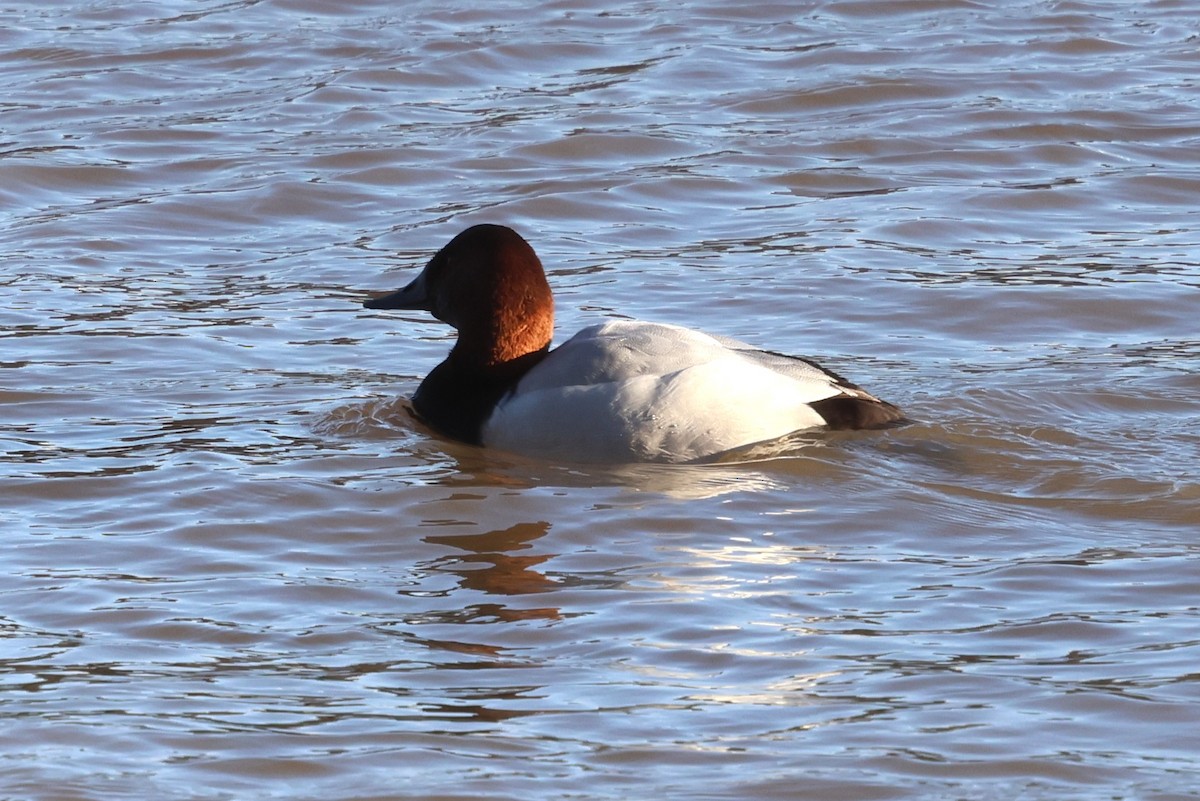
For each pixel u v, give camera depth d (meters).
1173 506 10.12
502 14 23.06
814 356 13.19
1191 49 21.53
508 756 7.18
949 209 16.67
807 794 6.86
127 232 16.23
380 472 10.77
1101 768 7.05
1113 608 8.66
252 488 10.47
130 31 22.33
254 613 8.70
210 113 19.47
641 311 14.24
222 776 7.02
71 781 6.95
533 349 11.66
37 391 12.38
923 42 21.80
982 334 13.73
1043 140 18.52
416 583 9.08
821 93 19.88
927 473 10.62
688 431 10.79
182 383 12.64
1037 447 11.04
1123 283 14.70
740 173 17.70
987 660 8.05
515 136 18.70
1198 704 7.57
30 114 19.34
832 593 8.88
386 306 11.93
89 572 9.22
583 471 10.73
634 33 22.33
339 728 7.43
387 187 17.48
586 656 8.13
